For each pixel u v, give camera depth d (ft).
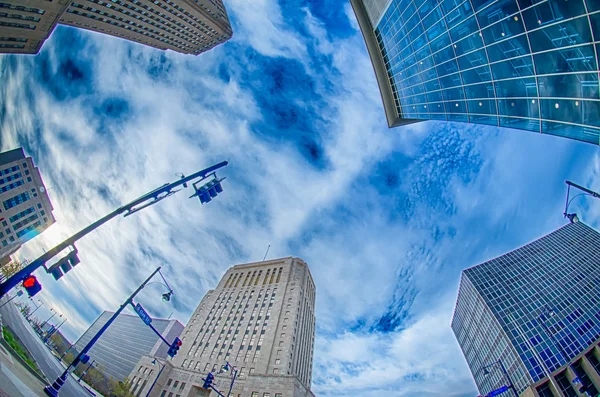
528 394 246.06
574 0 50.85
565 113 55.83
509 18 66.64
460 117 96.78
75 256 33.58
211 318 267.18
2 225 292.40
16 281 28.55
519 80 66.90
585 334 266.36
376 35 166.09
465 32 84.53
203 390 206.39
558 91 56.70
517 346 286.66
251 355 212.43
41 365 122.11
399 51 138.31
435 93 110.01
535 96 62.80
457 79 92.94
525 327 300.81
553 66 57.00
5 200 295.89
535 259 391.86
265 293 272.31
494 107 77.77
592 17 48.19
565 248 391.86
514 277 373.81
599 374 219.41
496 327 322.96
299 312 246.88
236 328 244.01
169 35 251.80
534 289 344.90
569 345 263.29
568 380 235.61
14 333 132.87
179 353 240.73
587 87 50.57
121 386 207.41
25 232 316.60
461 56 88.48
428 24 106.42
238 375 199.82
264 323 236.84
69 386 121.39
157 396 208.44
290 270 292.81
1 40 159.02
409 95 138.41
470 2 79.92
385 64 165.78
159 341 514.27
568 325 282.77
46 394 63.26
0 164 295.89
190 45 280.92
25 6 147.02
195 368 221.25
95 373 282.15
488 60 76.48
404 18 126.62
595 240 387.14
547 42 57.57
